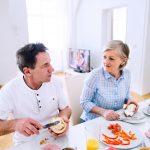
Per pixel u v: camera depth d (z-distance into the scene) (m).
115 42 1.32
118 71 1.38
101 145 0.90
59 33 5.64
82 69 4.84
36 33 5.39
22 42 3.66
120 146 0.88
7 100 1.09
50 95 1.18
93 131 1.01
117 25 4.71
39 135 0.98
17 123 0.98
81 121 1.49
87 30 4.97
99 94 1.37
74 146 0.89
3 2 3.61
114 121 1.12
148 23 3.35
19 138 1.13
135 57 3.68
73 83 1.57
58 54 5.79
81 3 5.01
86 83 1.39
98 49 4.66
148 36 3.43
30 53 1.00
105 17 4.42
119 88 1.38
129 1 3.62
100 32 4.49
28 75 1.06
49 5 5.36
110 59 1.31
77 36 5.45
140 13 3.43
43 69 1.03
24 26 3.61
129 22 3.70
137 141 0.91
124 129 1.02
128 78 1.46
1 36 3.74
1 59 3.96
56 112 1.24
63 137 0.97
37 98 1.13
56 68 5.85
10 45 3.78
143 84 3.65
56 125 0.99
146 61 3.55
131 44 3.72
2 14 3.72
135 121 1.13
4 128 1.00
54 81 1.21
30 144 0.92
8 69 3.96
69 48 5.46
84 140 0.94
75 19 5.37
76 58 5.03
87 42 5.05
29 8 5.17
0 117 1.07
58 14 5.49
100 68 1.41
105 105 1.38
